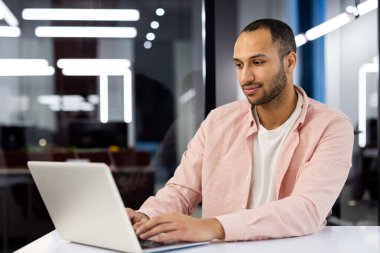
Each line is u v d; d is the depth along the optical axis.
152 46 10.73
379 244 1.41
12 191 4.89
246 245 1.40
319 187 1.62
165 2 9.71
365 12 4.06
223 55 3.70
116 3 6.81
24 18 7.39
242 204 1.84
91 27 7.13
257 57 1.68
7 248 4.77
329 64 4.21
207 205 1.91
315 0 4.04
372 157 4.47
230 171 1.88
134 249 1.27
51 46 7.62
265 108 1.81
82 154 4.98
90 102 7.77
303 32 4.07
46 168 1.40
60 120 7.91
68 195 1.39
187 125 5.62
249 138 1.87
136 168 4.45
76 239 1.46
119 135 5.31
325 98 4.24
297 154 1.78
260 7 3.78
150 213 1.67
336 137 1.74
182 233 1.37
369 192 4.56
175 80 10.47
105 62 7.68
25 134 5.46
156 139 10.43
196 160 1.97
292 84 1.82
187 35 9.74
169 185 1.95
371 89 4.29
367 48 4.25
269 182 1.83
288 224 1.49
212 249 1.35
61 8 7.02
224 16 3.70
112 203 1.26
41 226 4.89
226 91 3.70
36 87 8.74
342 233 1.57
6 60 8.09
